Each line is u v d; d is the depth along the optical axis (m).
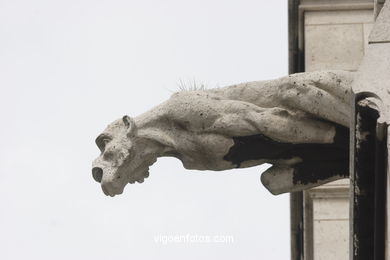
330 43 16.67
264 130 12.19
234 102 12.27
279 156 12.43
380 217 10.73
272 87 12.30
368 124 10.77
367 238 10.88
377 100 10.77
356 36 16.67
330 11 16.80
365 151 10.80
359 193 10.84
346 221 15.69
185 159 12.44
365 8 16.77
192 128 12.30
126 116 12.43
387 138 10.54
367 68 11.05
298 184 12.48
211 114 12.23
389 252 10.47
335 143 12.28
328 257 15.58
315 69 16.59
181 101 12.32
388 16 11.35
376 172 10.73
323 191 15.78
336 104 12.11
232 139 12.30
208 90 12.42
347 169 12.42
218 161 12.39
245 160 12.41
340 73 12.19
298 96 12.16
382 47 11.19
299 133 12.22
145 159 12.42
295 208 16.73
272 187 12.51
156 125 12.41
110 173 12.34
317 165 12.44
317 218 15.72
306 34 16.73
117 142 12.39
